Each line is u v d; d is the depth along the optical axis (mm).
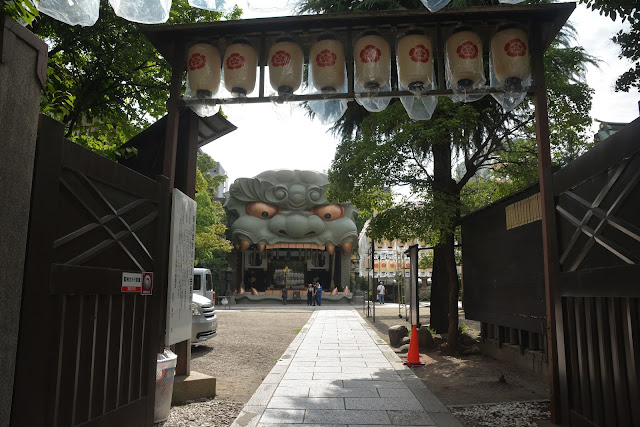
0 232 2592
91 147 10148
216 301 32500
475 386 7324
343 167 10758
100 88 9727
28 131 2855
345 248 33719
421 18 5371
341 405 5957
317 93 5574
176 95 5695
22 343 2734
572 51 10258
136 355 4195
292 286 35906
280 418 5375
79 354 3285
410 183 10852
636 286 3539
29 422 2766
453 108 10000
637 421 3588
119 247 3875
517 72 5230
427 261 22031
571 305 4848
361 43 5297
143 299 4328
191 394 6336
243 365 9398
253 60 5449
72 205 3285
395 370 8430
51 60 8602
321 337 13648
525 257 8211
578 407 4684
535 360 8211
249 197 33094
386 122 10305
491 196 13156
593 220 4367
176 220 5500
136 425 4133
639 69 7297
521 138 11383
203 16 9961
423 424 5191
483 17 5410
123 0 3428
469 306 11211
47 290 2936
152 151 7312
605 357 4047
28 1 2746
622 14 6535
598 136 13812
